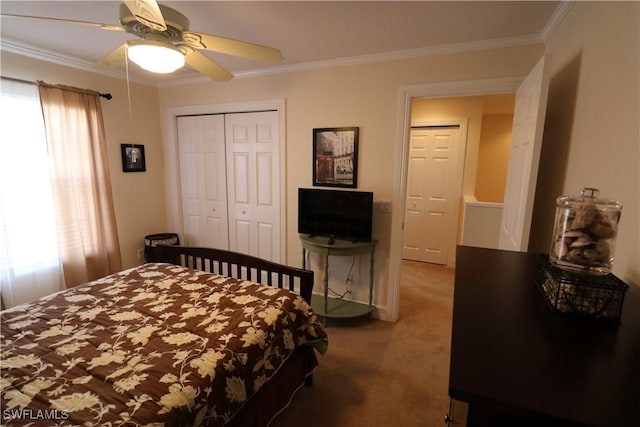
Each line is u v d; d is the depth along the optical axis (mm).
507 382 580
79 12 1927
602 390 560
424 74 2508
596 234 867
